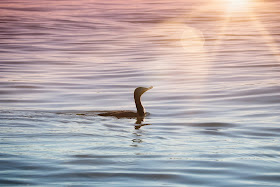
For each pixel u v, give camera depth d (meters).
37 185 13.70
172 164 15.87
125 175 14.73
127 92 32.38
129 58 46.81
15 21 76.81
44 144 17.97
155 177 14.61
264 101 28.62
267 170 15.51
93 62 44.62
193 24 75.88
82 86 34.34
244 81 34.81
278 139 19.98
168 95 31.05
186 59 46.12
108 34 64.56
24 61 45.16
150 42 57.91
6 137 18.91
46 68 41.75
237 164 16.05
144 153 17.11
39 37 61.72
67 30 68.25
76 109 27.56
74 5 105.12
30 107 28.00
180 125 22.86
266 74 37.41
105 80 36.47
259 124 23.00
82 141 18.56
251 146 18.59
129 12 90.44
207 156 16.94
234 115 25.28
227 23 77.00
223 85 33.66
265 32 65.88
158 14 87.56
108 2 112.19
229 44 55.94
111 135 19.89
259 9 98.00
